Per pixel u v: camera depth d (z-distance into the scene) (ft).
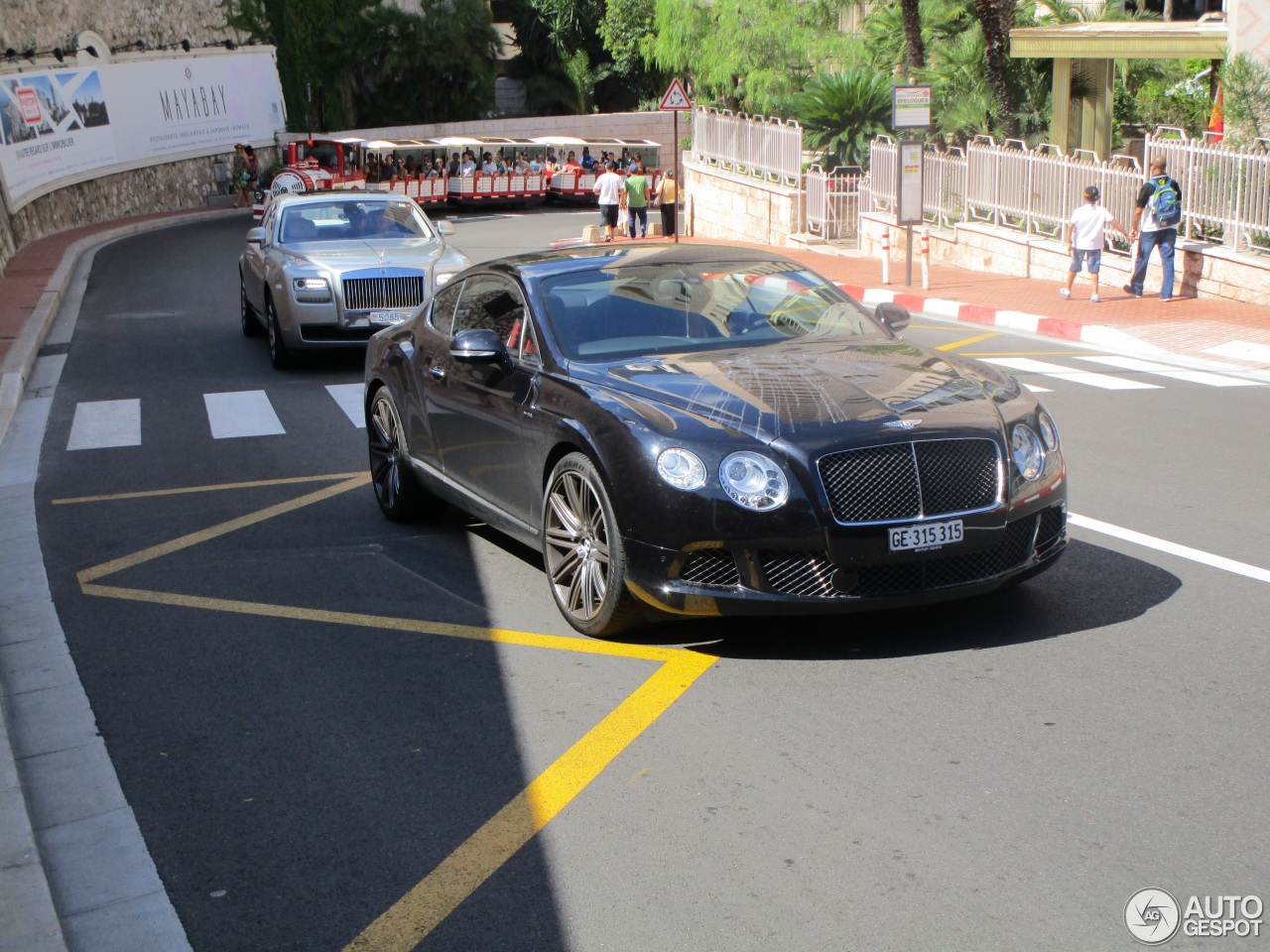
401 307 45.73
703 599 17.20
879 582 17.20
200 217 137.18
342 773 15.08
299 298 45.11
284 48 165.17
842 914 11.60
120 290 76.69
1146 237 56.39
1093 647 17.76
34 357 52.19
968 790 13.79
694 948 11.21
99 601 22.08
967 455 17.48
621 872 12.53
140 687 18.07
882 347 20.81
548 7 189.78
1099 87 79.66
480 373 21.81
